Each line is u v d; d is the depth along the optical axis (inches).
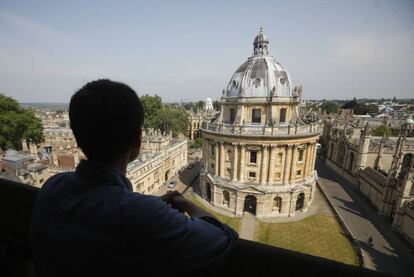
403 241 1745.8
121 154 139.6
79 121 128.2
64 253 114.7
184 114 5265.8
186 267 110.3
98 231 108.8
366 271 126.4
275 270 138.0
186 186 2726.4
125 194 120.5
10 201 231.3
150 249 106.7
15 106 3304.6
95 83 138.8
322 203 2389.3
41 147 3265.3
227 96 2349.9
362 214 2153.1
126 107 131.9
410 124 3440.0
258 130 2053.4
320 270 130.9
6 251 233.3
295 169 2107.5
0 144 3169.3
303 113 3225.9
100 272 109.7
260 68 2230.6
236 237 134.6
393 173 2081.7
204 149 2428.6
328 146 3622.0
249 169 2114.9
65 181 134.7
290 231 1894.7
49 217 125.3
